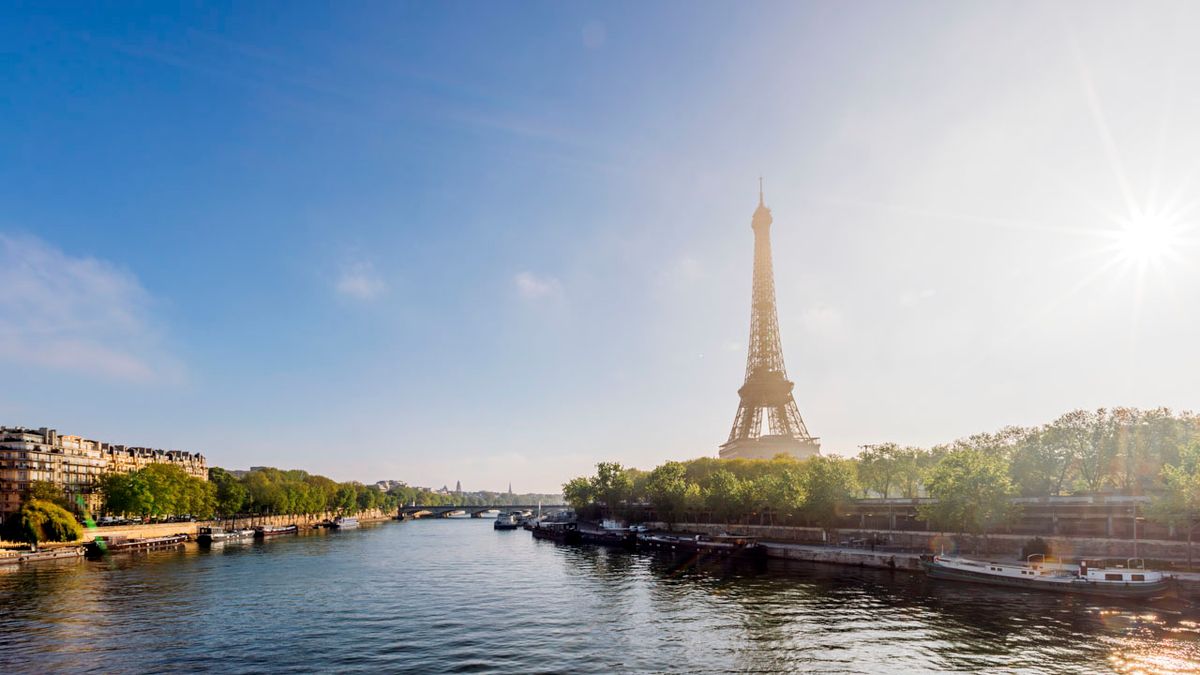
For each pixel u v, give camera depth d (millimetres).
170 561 152125
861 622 77500
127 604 94188
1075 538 118000
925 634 71438
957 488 123062
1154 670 58656
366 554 172500
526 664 63781
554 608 90875
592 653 67188
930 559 113375
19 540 157875
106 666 63625
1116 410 143500
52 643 71688
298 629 78500
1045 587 96250
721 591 102312
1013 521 129875
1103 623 75688
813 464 170125
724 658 64500
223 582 116438
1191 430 136500
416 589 108812
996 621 77062
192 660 65562
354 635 75438
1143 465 136875
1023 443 155375
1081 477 157375
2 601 96188
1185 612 81562
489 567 141250
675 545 175625
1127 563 102438
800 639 70438
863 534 155000
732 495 185750
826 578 114375
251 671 62094
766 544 156250
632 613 86250
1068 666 60031
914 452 167125
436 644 71312
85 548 165375
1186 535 111188
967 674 58344
